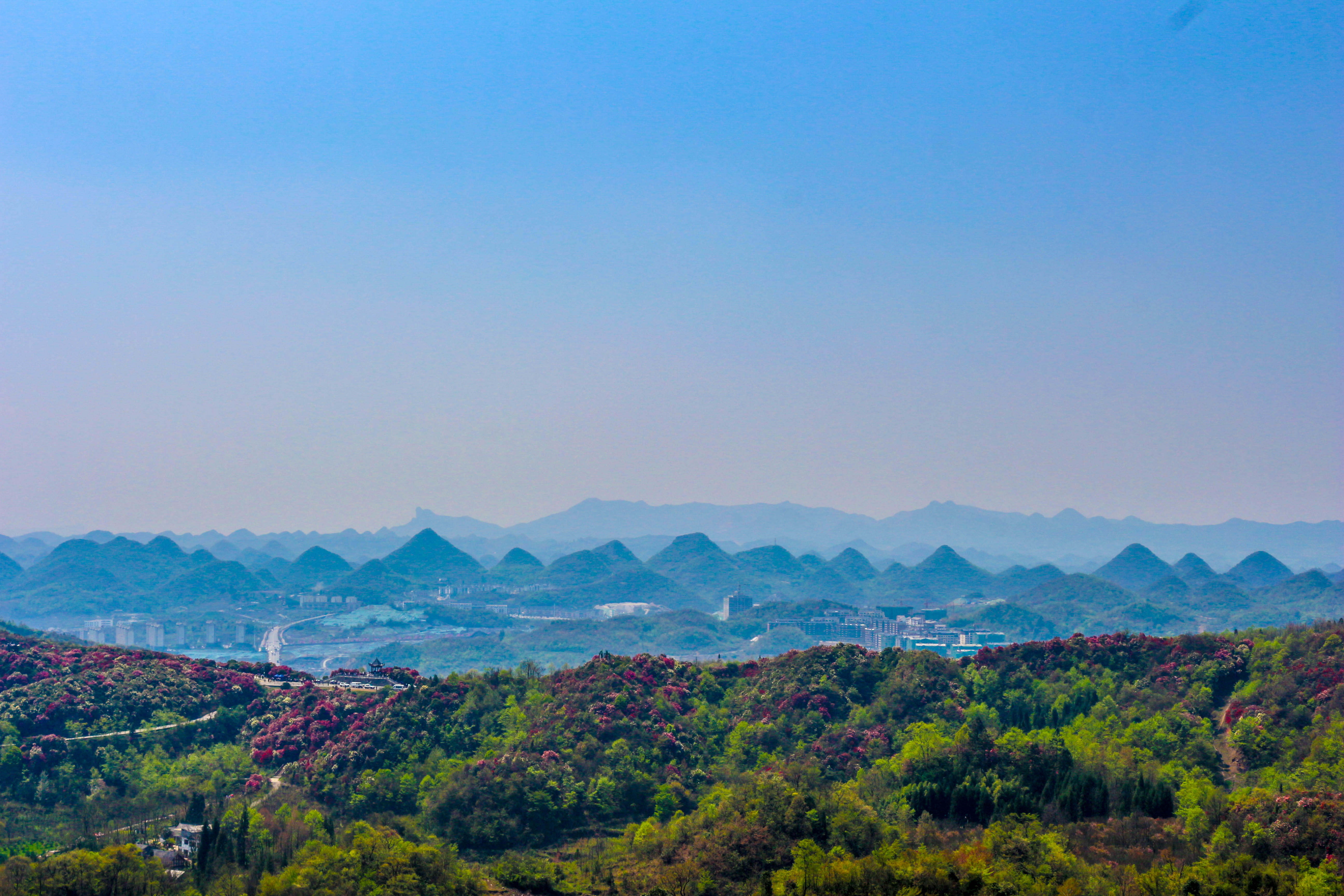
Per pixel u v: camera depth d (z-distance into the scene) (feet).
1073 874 640.99
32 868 638.94
